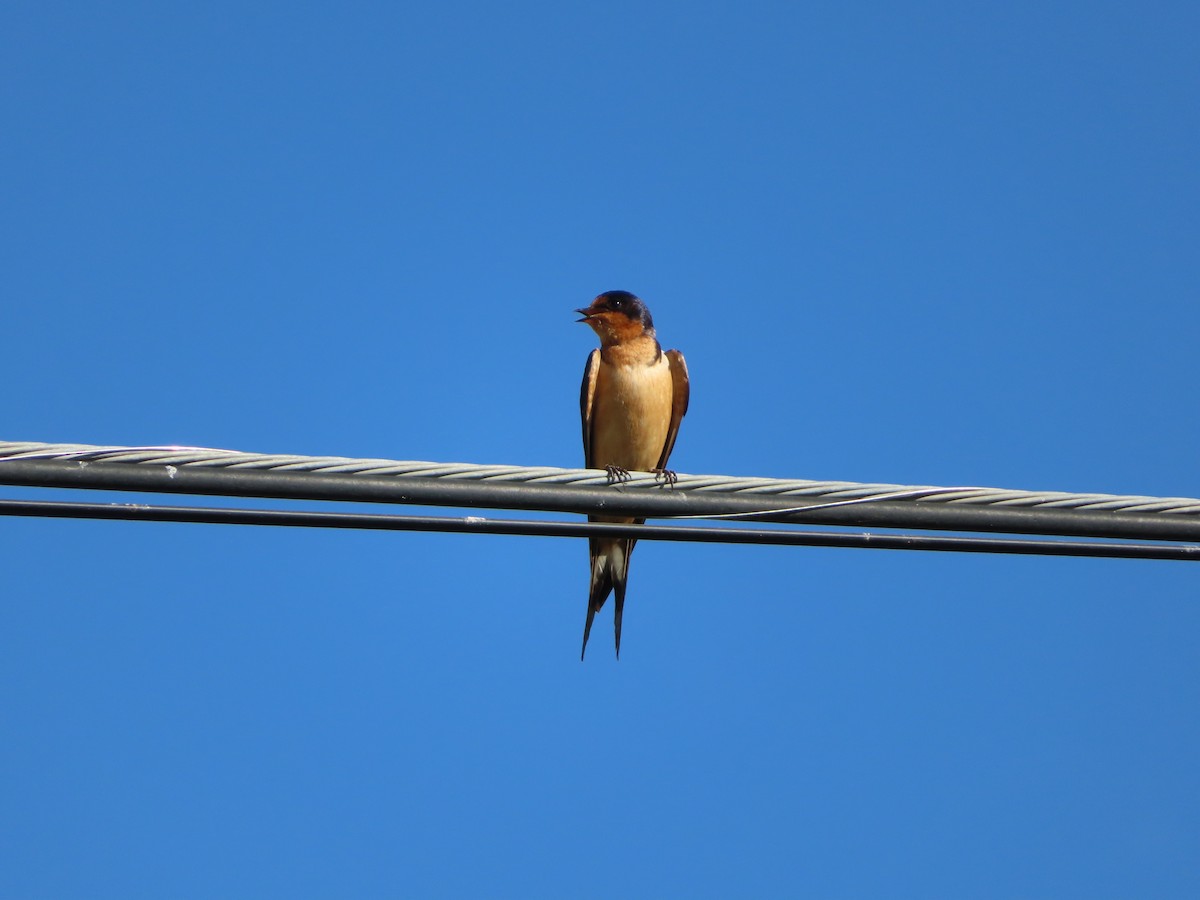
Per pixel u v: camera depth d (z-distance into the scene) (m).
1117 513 11.29
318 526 10.57
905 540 11.02
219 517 10.46
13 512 10.12
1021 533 11.33
